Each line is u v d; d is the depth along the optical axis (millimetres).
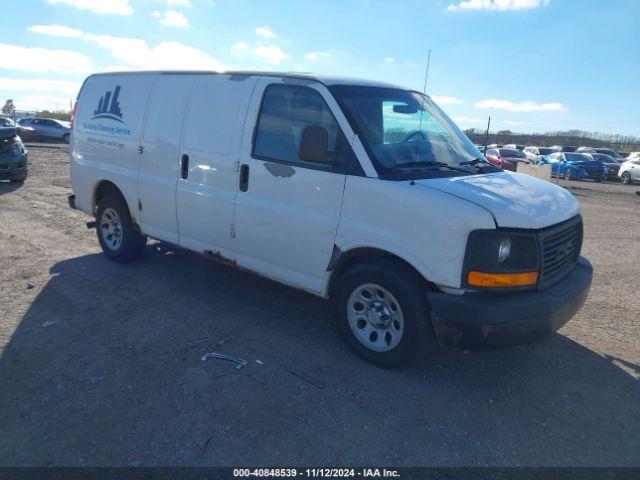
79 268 6137
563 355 4453
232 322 4789
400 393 3717
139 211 5805
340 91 4223
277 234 4457
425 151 4383
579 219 4340
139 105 5734
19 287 5445
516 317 3494
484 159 4863
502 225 3512
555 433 3354
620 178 26266
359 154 3971
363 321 4145
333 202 4078
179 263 6457
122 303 5137
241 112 4711
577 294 3922
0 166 11469
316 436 3201
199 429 3217
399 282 3770
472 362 4223
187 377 3799
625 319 5332
